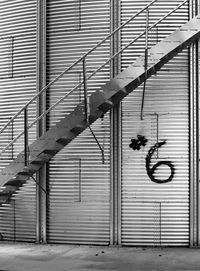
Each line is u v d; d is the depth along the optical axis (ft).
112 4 31.94
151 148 31.30
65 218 32.12
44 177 32.42
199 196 31.07
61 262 26.86
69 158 32.14
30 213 32.81
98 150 31.73
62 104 32.40
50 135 28.66
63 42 32.63
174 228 30.94
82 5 32.35
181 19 31.65
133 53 31.65
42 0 33.04
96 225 31.58
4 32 34.37
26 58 33.47
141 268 25.23
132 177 31.35
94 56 32.07
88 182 31.78
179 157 31.19
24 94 33.42
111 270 24.93
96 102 28.19
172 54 29.89
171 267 25.39
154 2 31.27
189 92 31.42
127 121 31.58
